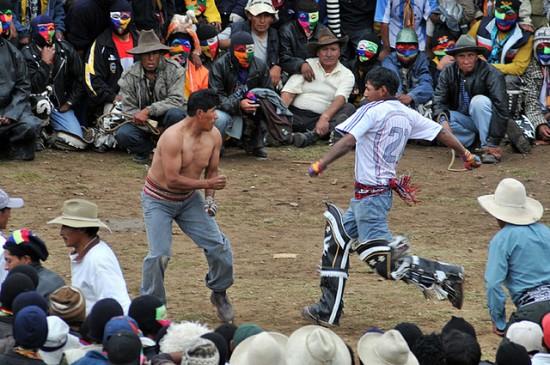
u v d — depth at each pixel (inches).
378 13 1593.3
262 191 1305.4
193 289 945.5
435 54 1593.3
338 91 1536.7
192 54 1448.1
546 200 1296.8
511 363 559.2
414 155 1501.0
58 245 1059.9
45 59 1418.6
